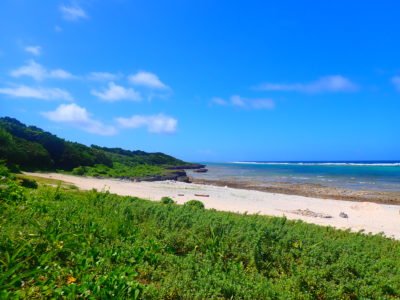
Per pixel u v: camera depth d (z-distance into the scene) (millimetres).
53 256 4594
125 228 6582
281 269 5863
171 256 5434
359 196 36094
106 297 3586
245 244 6391
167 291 4027
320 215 21266
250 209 22781
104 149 105062
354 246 7410
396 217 22062
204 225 7152
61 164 54812
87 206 8906
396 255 7398
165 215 7922
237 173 94750
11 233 4945
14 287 3570
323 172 91000
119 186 36094
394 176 69812
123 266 4586
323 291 4980
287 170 110500
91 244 5379
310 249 6535
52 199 10383
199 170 108875
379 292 5051
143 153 131250
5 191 7996
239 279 4938
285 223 10078
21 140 49062
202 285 4340
